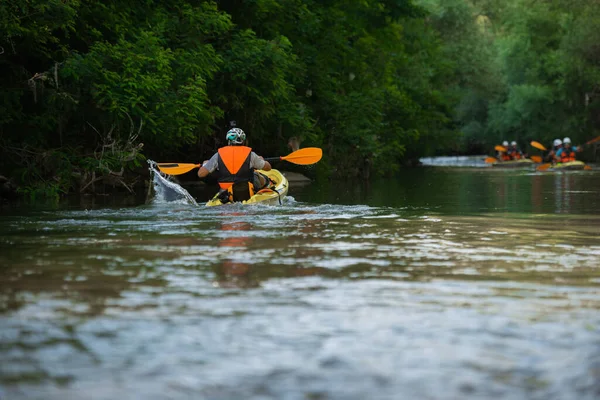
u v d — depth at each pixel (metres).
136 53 20.72
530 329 4.57
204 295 5.54
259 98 25.42
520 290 5.73
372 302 5.31
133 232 9.56
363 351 4.16
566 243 8.49
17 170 19.77
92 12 21.34
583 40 63.75
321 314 4.96
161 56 20.78
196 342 4.33
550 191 20.70
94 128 21.12
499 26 92.31
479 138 84.75
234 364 3.95
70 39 21.73
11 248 8.05
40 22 18.56
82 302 5.30
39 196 19.61
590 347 4.19
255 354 4.11
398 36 47.41
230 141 14.77
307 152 15.62
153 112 20.86
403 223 10.76
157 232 9.54
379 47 43.56
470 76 76.31
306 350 4.18
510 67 74.75
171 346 4.25
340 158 36.50
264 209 13.18
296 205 14.24
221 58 24.52
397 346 4.24
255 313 5.00
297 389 3.59
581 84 65.56
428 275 6.38
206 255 7.47
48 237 9.06
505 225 10.56
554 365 3.89
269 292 5.66
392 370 3.85
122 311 5.04
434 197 18.12
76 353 4.12
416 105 47.16
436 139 58.03
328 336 4.45
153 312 5.02
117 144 21.38
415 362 3.96
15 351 4.16
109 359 4.03
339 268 6.70
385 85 44.62
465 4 74.50
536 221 11.26
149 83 19.94
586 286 5.89
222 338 4.41
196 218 11.44
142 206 14.12
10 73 20.59
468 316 4.90
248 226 10.25
